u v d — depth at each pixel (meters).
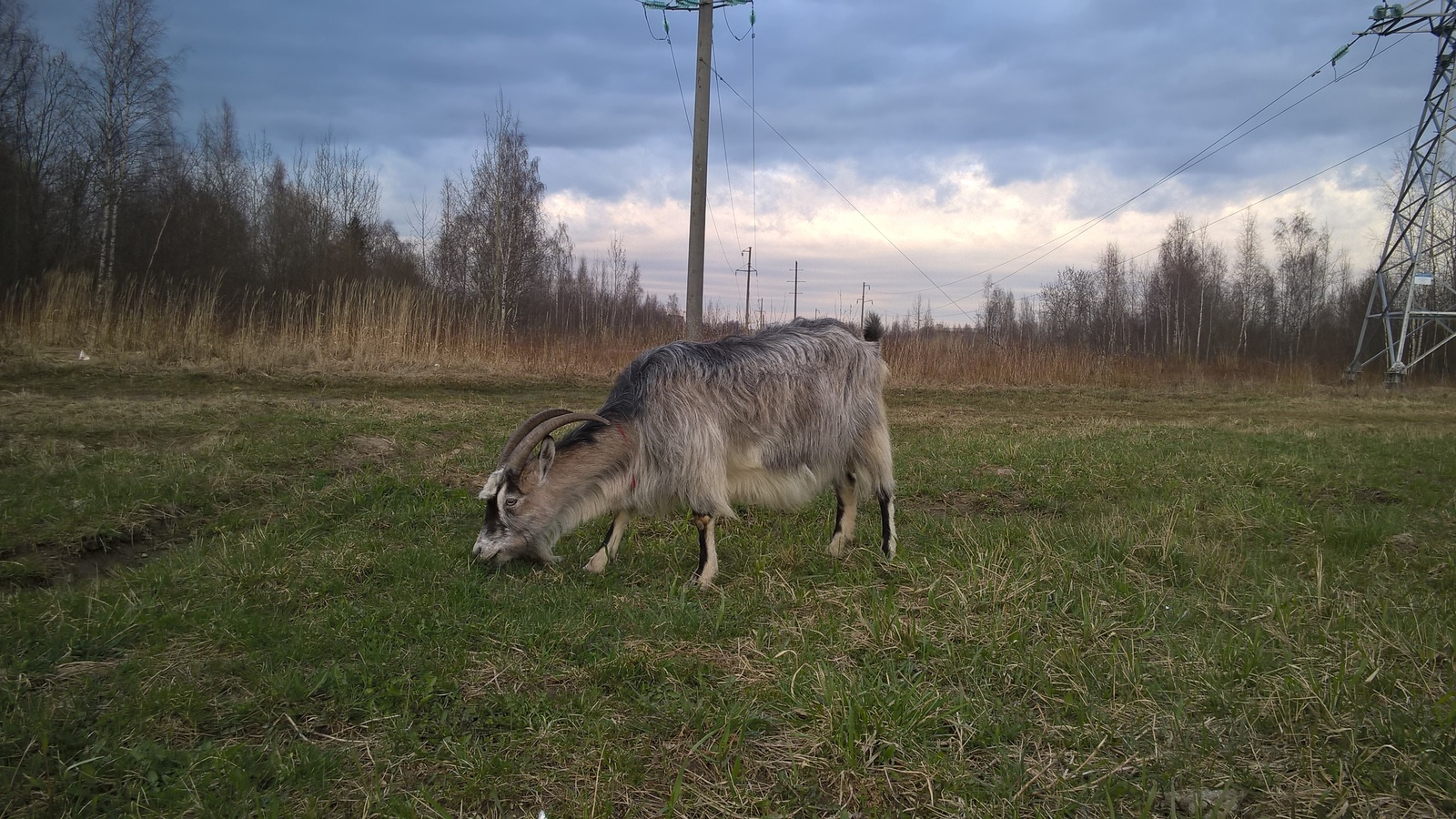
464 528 6.20
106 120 24.61
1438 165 24.20
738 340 5.64
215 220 28.80
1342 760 3.02
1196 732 3.28
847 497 6.03
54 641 3.89
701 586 5.14
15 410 8.88
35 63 25.00
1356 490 7.96
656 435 5.29
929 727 3.29
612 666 3.82
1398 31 23.91
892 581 5.07
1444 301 31.48
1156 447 10.16
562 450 5.38
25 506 5.77
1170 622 4.42
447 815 2.75
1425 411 16.89
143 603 4.35
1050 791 2.93
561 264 38.62
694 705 3.51
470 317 20.20
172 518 6.01
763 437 5.46
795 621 4.47
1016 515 7.16
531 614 4.47
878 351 6.14
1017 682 3.71
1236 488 7.72
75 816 2.73
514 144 30.20
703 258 12.66
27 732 3.10
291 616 4.43
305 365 15.23
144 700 3.39
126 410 9.23
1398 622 4.22
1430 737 3.10
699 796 2.88
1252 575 5.23
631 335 19.69
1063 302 44.66
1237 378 25.36
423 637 4.16
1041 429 12.23
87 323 15.87
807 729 3.32
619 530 5.65
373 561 5.25
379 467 7.76
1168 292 41.75
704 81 12.53
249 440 7.99
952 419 13.46
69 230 24.66
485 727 3.36
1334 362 32.72
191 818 2.75
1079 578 5.01
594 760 3.10
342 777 3.01
